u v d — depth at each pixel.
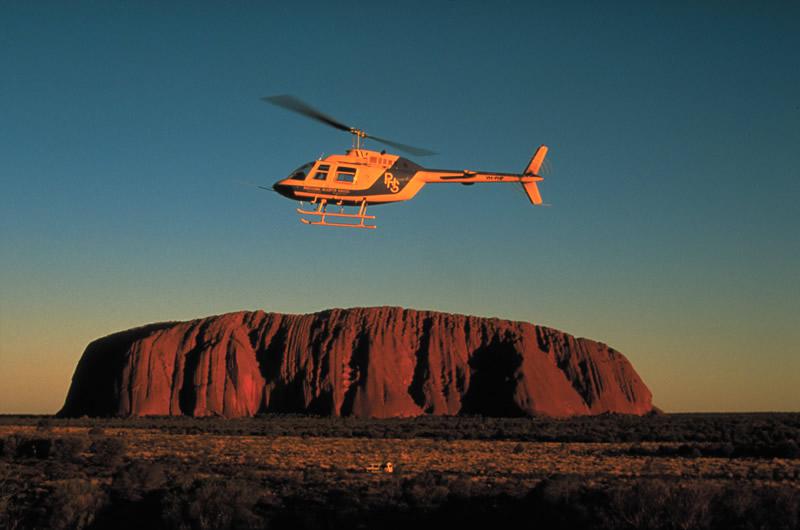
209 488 23.55
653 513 18.14
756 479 30.77
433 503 23.33
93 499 24.14
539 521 19.86
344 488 26.86
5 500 25.20
